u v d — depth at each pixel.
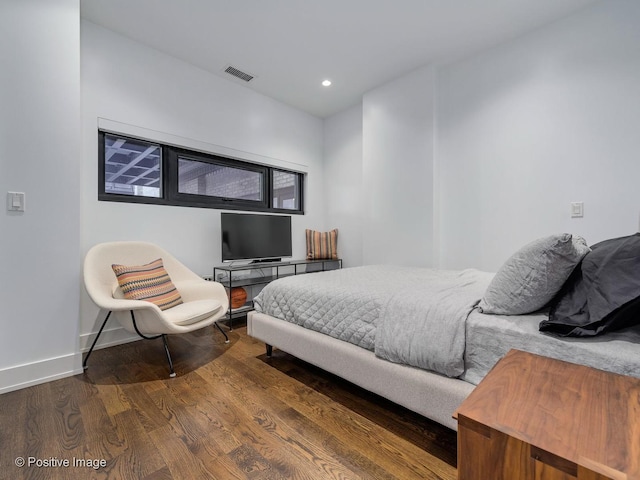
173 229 2.77
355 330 1.51
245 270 3.33
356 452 1.18
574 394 0.67
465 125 2.82
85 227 2.26
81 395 1.59
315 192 4.12
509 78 2.55
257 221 3.28
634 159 2.02
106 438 1.25
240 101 3.26
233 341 2.42
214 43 2.55
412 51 2.69
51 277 1.79
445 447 1.21
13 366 1.66
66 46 1.84
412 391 1.24
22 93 1.70
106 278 2.06
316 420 1.39
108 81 2.36
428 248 2.97
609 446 0.51
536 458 0.52
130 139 2.57
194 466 1.11
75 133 1.87
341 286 1.79
